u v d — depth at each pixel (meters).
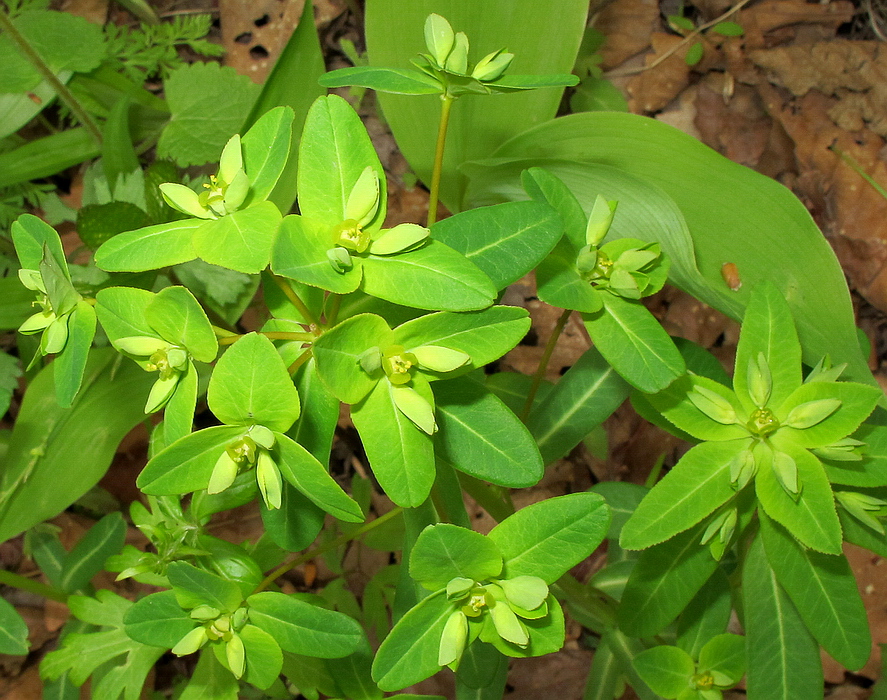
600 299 0.25
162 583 0.30
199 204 0.22
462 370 0.21
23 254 0.24
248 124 0.38
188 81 0.49
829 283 0.34
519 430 0.23
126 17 0.59
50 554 0.38
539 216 0.23
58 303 0.22
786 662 0.28
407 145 0.42
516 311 0.21
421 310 0.24
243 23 0.58
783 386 0.25
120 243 0.22
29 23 0.49
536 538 0.22
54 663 0.31
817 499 0.25
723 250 0.35
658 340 0.25
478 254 0.22
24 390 0.50
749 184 0.36
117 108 0.43
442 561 0.21
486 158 0.40
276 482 0.20
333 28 0.58
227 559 0.28
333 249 0.20
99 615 0.31
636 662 0.30
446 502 0.28
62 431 0.39
